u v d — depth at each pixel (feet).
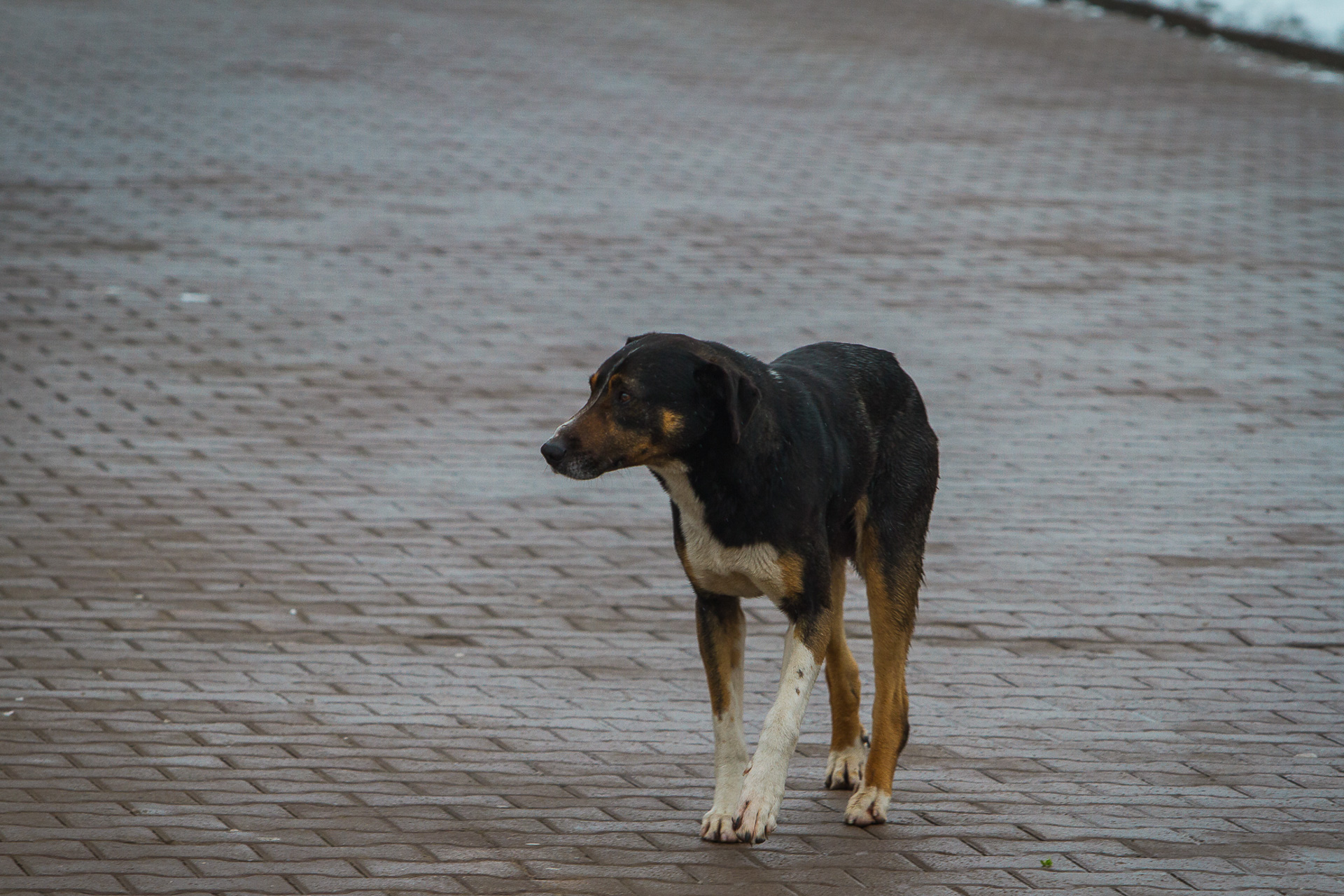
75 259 55.42
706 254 57.93
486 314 51.31
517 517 37.47
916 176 68.85
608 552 35.73
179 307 51.29
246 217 60.85
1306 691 29.14
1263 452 41.83
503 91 82.53
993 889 21.65
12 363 46.11
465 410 43.86
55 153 68.08
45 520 36.04
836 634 24.99
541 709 27.94
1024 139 75.15
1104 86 86.74
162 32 94.12
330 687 28.58
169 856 22.07
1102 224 62.44
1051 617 32.40
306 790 24.45
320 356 47.65
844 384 24.45
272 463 39.99
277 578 33.53
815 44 96.27
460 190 65.26
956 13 107.86
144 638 30.42
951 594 33.50
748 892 21.38
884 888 21.59
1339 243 60.44
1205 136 76.38
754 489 22.15
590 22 101.09
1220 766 25.98
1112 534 36.68
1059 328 50.96
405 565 34.50
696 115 78.79
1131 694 28.89
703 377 21.91
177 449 40.68
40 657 29.40
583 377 46.32
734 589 23.08
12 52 86.74
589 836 23.07
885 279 55.42
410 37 95.20
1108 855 22.79
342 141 71.97
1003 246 59.62
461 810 23.89
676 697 28.63
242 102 78.23
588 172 68.54
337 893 21.13
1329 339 50.57
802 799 24.82
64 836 22.61
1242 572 34.68
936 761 26.12
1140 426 43.50
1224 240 60.59
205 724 26.84
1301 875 22.24
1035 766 25.93
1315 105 83.20
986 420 43.68
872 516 24.68
